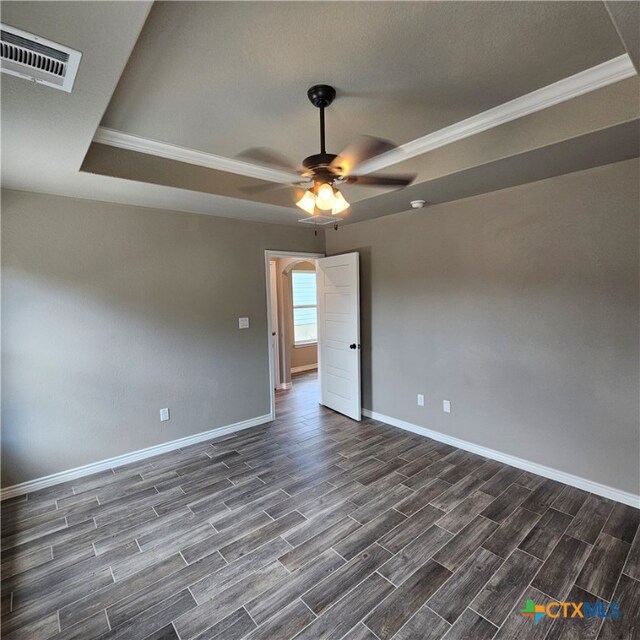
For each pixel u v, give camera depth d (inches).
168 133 94.3
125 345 126.7
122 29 45.6
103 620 67.0
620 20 48.3
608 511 95.5
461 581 73.9
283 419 172.1
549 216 107.2
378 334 164.2
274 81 72.1
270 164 117.3
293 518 95.8
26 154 80.8
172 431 139.3
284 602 70.1
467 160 96.6
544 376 111.9
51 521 96.0
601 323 99.9
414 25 57.6
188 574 77.5
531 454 116.5
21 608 69.7
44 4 40.7
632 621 64.6
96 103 61.3
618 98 72.4
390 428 158.2
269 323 167.2
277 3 51.6
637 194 91.9
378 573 76.5
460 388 134.4
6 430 106.8
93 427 121.4
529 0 52.9
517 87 77.5
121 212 124.0
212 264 147.1
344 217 157.8
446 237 134.3
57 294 113.3
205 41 59.5
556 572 75.7
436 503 100.9
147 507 101.9
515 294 116.6
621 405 97.9
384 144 105.0
